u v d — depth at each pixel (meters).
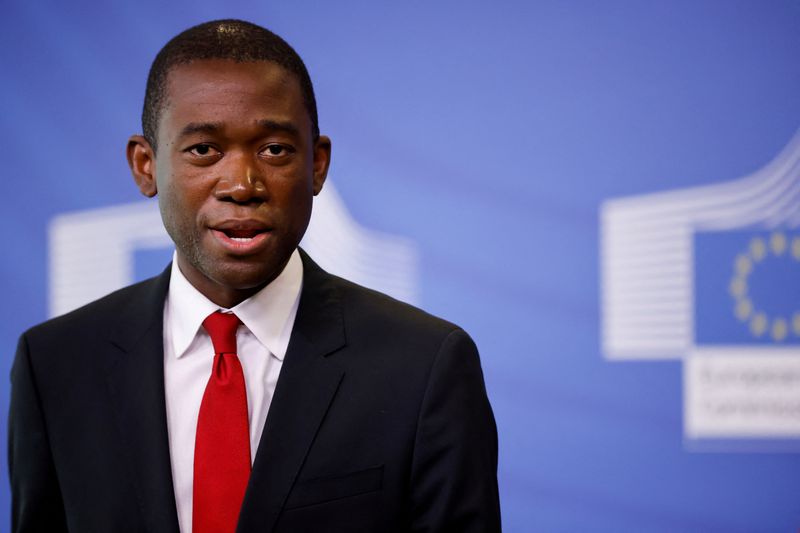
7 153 8.79
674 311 8.07
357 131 8.41
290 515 3.35
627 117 8.11
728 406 8.03
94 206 8.70
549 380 8.20
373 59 8.40
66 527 3.73
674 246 8.07
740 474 8.02
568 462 8.18
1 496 8.70
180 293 3.67
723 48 8.02
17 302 8.74
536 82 8.22
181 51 3.39
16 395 3.78
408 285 8.34
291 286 3.73
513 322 8.23
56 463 3.59
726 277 8.02
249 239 3.28
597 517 8.15
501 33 8.26
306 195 3.42
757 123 7.99
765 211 7.98
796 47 7.96
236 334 3.62
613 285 8.12
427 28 8.34
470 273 8.28
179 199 3.32
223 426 3.46
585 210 8.16
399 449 3.46
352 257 8.38
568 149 8.18
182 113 3.29
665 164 8.08
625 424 8.12
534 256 8.22
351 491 3.41
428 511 3.49
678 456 8.07
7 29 8.81
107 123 8.70
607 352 8.13
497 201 8.26
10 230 8.77
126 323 3.77
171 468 3.46
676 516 8.08
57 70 8.76
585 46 8.16
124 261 8.64
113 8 8.69
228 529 3.37
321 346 3.62
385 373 3.57
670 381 8.07
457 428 3.50
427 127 8.34
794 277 7.96
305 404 3.49
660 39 8.09
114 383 3.62
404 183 8.37
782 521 7.99
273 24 8.50
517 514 8.24
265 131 3.27
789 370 7.98
